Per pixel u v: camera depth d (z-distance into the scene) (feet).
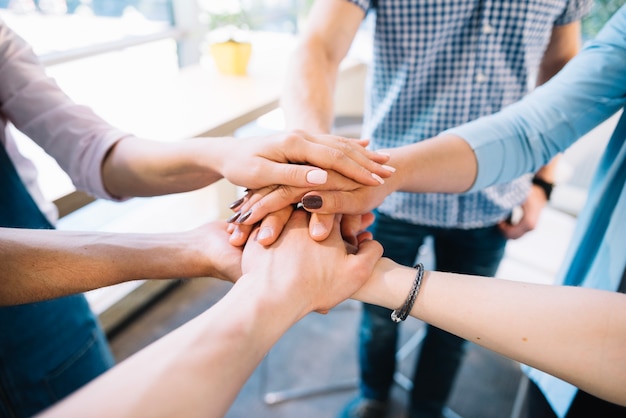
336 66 2.19
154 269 1.59
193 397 0.96
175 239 1.67
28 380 1.75
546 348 1.28
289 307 1.32
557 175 2.56
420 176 1.68
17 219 1.67
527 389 1.93
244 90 3.55
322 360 3.76
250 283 1.36
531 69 2.22
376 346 2.90
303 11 5.82
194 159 1.72
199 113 3.01
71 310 1.89
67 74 3.64
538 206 2.54
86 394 0.93
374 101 2.41
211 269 1.65
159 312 4.13
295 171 1.55
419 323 4.22
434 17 1.99
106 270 1.52
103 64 4.00
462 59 2.10
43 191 2.10
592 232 1.69
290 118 1.92
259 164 1.58
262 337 1.19
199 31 5.18
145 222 4.06
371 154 1.64
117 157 1.82
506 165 1.74
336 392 3.50
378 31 2.15
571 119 1.70
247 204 1.65
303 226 1.60
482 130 1.73
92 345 2.02
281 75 4.01
